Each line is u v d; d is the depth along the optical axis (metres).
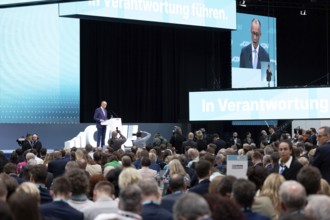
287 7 30.67
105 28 26.44
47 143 22.48
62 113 23.42
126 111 27.30
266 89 21.36
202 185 6.96
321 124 24.14
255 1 30.30
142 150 11.61
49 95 23.08
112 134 17.50
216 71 29.98
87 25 25.88
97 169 9.80
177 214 3.79
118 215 4.48
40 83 22.86
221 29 26.27
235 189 5.01
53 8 23.11
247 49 29.70
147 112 27.81
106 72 26.50
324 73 33.12
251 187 5.00
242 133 29.78
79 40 23.84
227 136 27.81
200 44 29.48
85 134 20.16
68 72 23.56
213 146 13.05
